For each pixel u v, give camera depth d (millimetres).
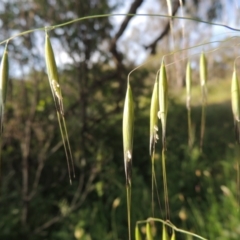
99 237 2684
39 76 3160
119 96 3783
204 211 2924
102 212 2918
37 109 3162
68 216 2982
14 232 2822
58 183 3367
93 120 3602
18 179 3359
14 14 3012
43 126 3229
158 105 904
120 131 3789
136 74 3910
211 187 3078
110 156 3350
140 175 3395
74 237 2717
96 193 3279
